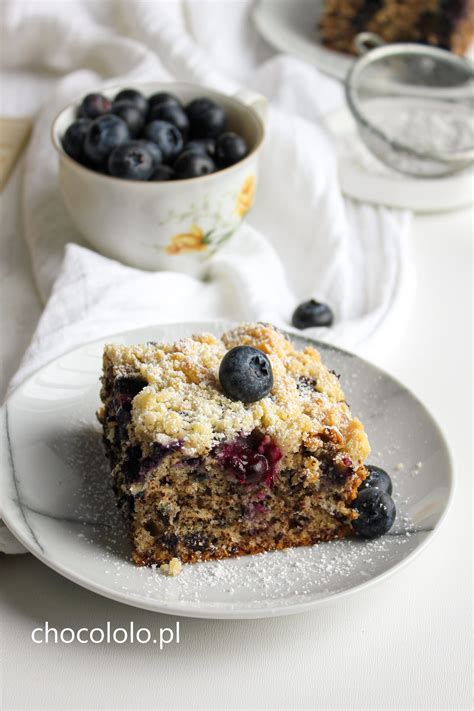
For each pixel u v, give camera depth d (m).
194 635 0.48
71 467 0.52
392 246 0.69
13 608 0.49
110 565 0.49
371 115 0.80
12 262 0.66
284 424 0.50
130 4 0.82
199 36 0.85
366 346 0.61
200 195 0.62
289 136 0.71
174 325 0.57
